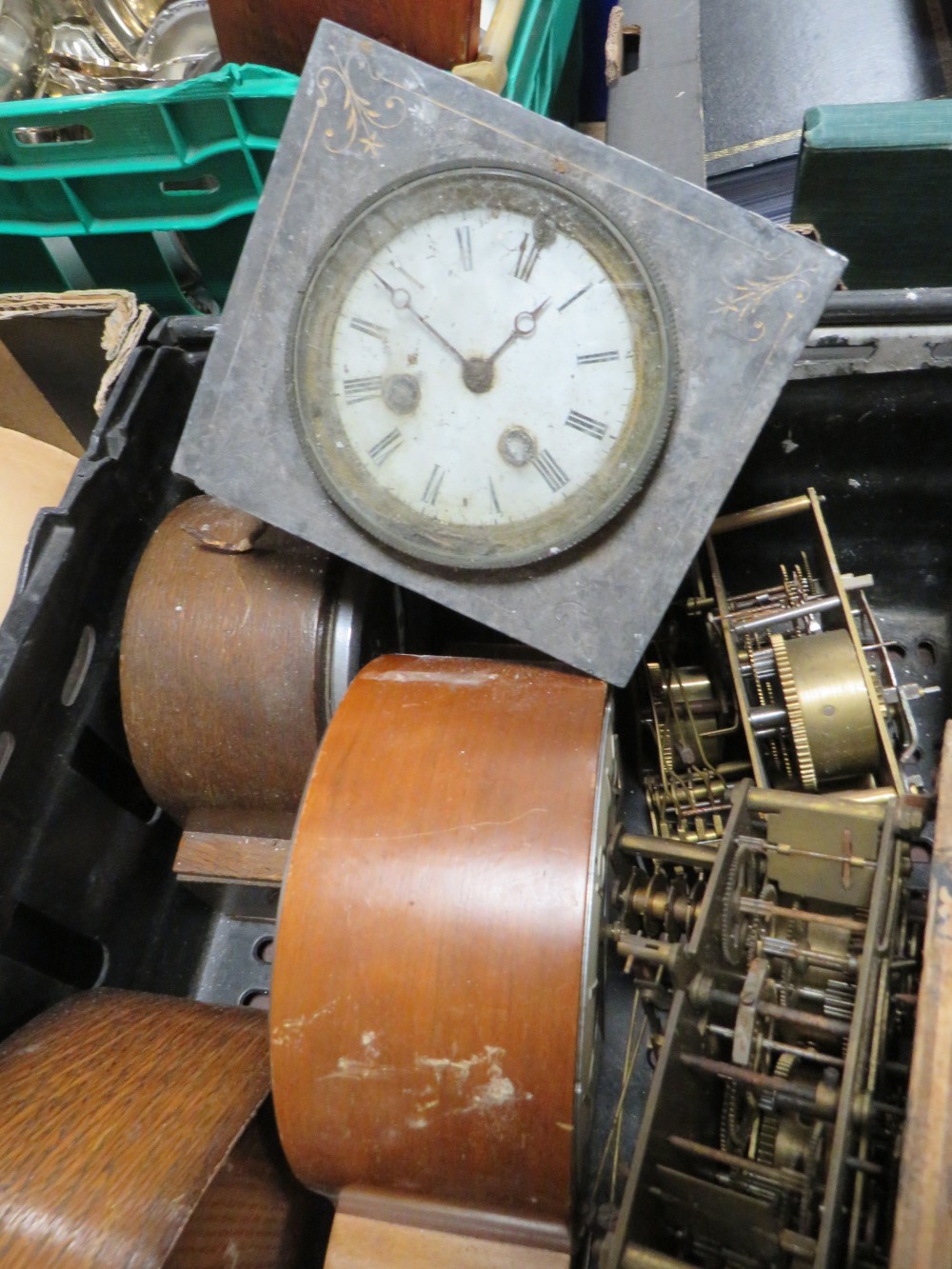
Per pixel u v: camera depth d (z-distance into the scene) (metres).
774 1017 0.30
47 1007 0.40
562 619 0.36
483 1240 0.33
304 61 0.51
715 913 0.32
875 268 0.59
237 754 0.40
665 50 0.72
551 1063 0.29
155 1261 0.28
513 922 0.29
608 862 0.34
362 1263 0.33
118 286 0.57
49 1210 0.29
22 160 0.50
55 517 0.40
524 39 0.52
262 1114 0.34
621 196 0.33
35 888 0.39
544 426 0.35
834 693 0.42
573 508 0.35
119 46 0.59
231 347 0.36
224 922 0.51
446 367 0.35
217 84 0.45
